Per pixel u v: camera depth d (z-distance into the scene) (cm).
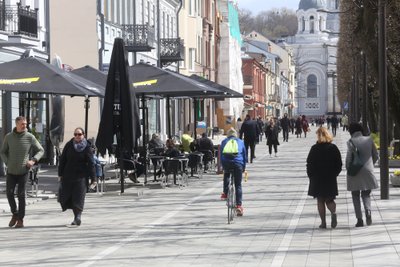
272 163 6219
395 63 4922
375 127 8431
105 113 3694
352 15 6425
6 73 3556
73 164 2633
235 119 13612
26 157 2623
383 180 3297
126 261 1934
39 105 5350
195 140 5069
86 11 6147
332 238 2286
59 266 1877
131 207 3189
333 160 2466
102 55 6353
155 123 8562
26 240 2327
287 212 2952
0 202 3356
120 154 3731
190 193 3775
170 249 2119
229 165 2756
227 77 13912
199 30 11462
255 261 1909
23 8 4753
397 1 4850
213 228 2531
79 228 2577
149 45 7188
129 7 7569
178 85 4316
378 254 1953
